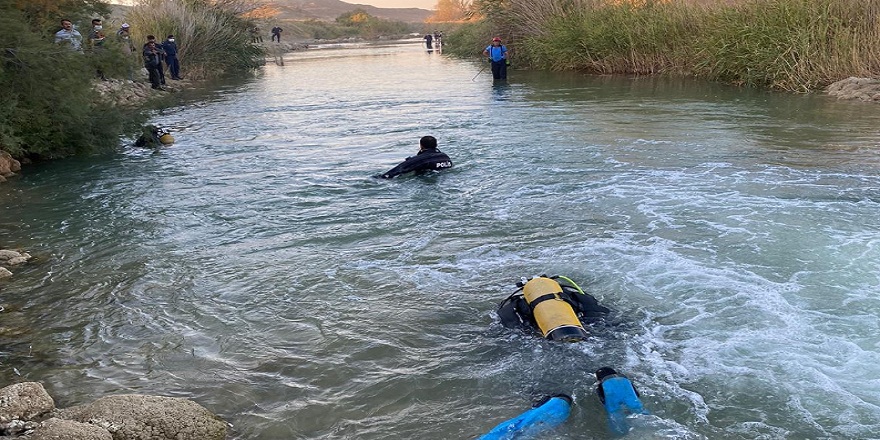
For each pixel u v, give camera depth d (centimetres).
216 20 3462
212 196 966
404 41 7988
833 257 634
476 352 498
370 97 2166
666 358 473
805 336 491
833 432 389
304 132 1514
